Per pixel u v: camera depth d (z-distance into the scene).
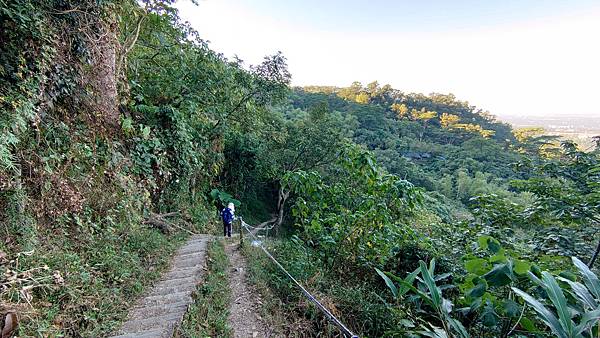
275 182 19.50
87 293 3.49
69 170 4.85
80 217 4.85
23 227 3.63
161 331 3.07
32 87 3.89
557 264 3.83
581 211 4.32
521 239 5.06
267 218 18.69
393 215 5.30
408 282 2.28
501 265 2.21
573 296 1.89
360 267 5.40
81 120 5.20
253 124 13.05
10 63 3.66
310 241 6.01
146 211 7.16
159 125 7.87
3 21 3.56
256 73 11.42
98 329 3.04
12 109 3.62
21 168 3.95
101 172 5.55
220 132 11.20
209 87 9.66
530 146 12.63
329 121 18.42
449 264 4.97
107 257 4.37
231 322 3.73
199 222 9.84
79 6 4.66
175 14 9.03
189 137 8.61
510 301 2.19
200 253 5.95
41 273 3.28
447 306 2.25
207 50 9.83
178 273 4.89
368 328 3.95
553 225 4.87
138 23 7.66
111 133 6.05
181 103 8.85
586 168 4.56
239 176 16.42
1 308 2.55
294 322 3.85
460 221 5.94
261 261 5.73
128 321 3.36
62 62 4.47
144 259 5.12
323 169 17.31
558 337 1.57
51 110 4.58
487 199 5.56
